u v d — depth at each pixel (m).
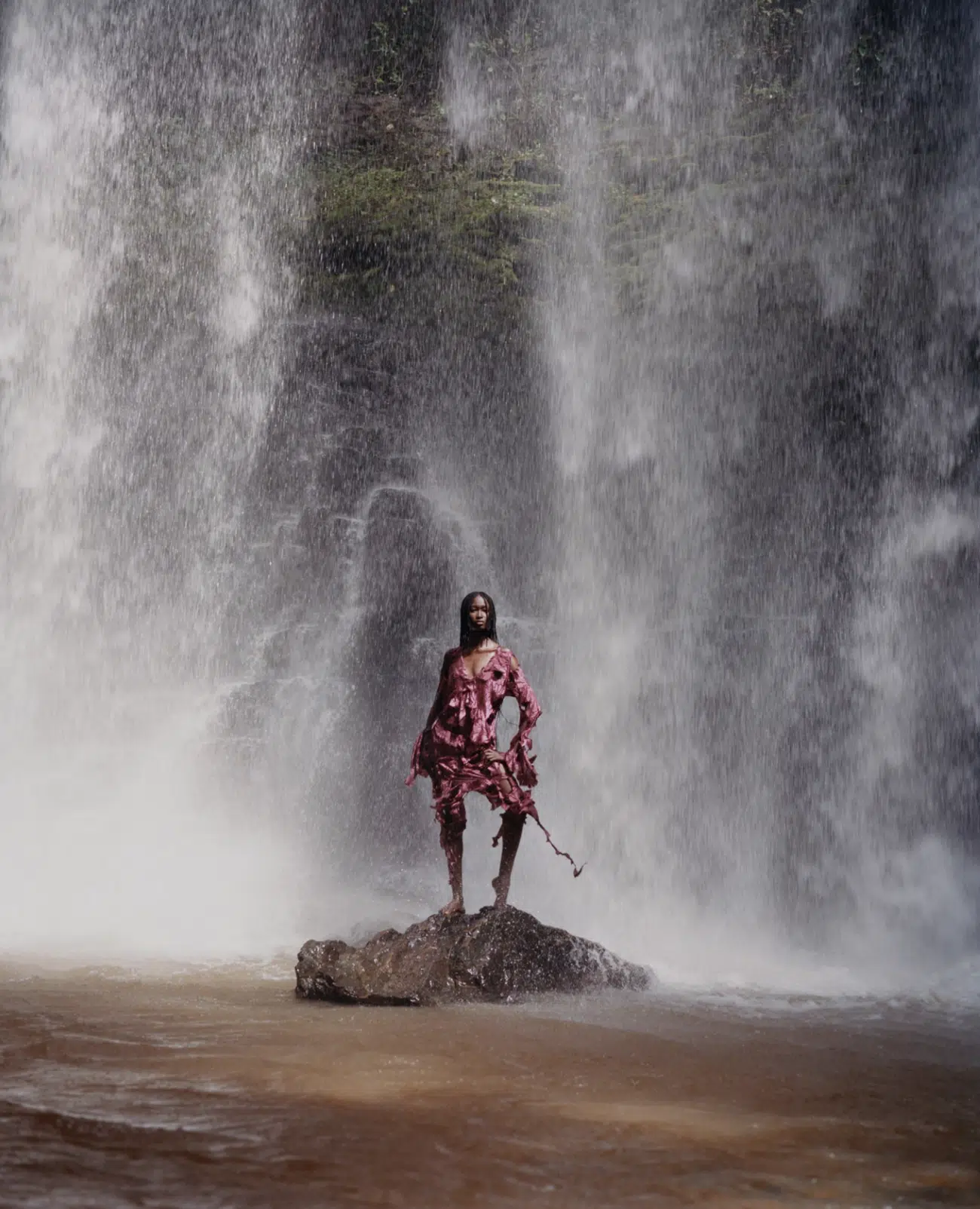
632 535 19.73
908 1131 3.86
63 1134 3.52
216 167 24.64
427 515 20.22
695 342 19.59
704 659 17.84
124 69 25.19
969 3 19.66
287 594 19.94
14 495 21.55
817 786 16.75
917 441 17.88
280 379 21.75
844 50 21.64
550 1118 3.84
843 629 17.55
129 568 20.95
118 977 7.36
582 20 25.00
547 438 20.84
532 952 6.68
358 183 24.33
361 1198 3.00
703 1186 3.17
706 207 20.34
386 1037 5.22
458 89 25.78
